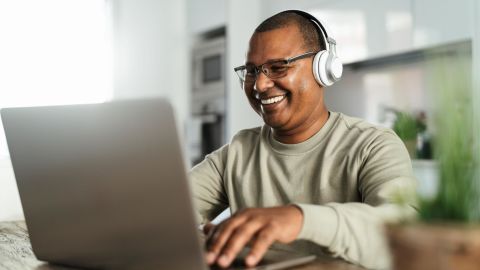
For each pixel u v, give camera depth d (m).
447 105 0.45
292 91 1.18
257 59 1.19
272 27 1.19
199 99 4.21
